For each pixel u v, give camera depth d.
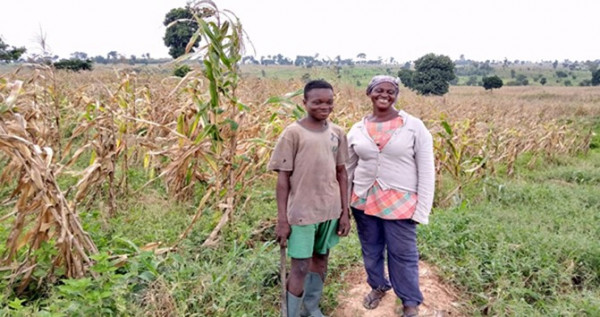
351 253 3.79
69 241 3.00
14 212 2.97
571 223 4.82
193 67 4.58
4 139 2.70
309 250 2.54
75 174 4.00
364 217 2.84
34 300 3.02
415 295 2.74
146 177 5.63
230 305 2.85
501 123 10.53
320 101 2.42
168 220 4.32
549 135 9.60
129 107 5.62
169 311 2.72
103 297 2.58
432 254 3.83
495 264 3.59
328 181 2.52
